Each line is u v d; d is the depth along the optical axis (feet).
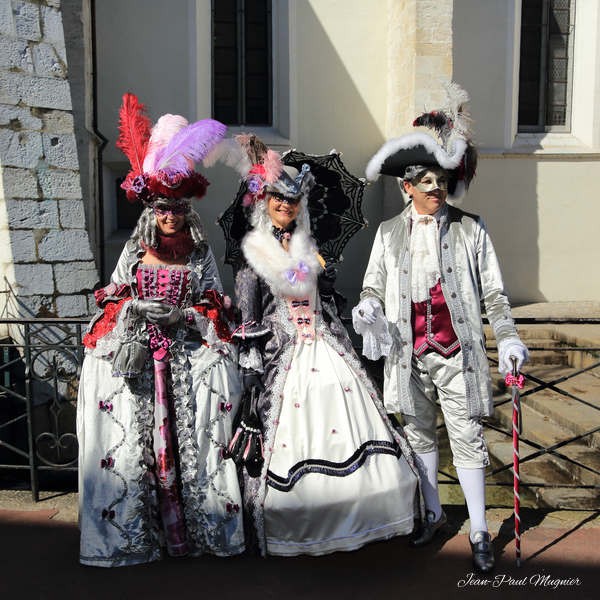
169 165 8.16
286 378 8.47
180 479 8.56
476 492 8.52
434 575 8.26
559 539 9.23
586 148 29.94
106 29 26.55
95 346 8.73
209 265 9.04
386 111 28.96
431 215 8.73
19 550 8.93
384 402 8.93
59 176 18.02
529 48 30.42
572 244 30.22
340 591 7.89
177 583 8.05
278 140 28.50
